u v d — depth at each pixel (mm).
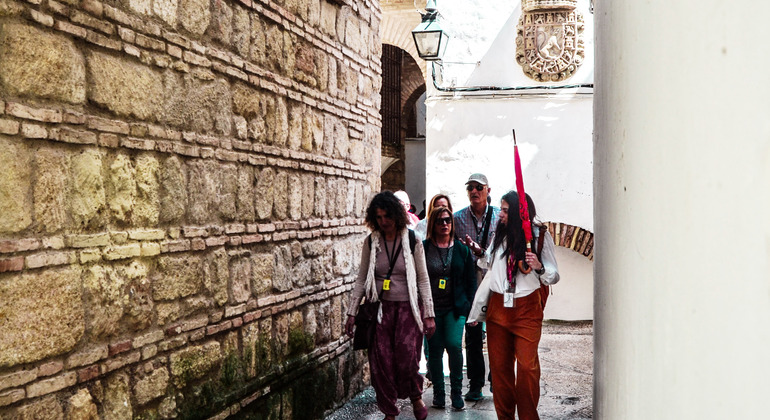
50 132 2996
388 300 5824
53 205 3023
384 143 18453
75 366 3154
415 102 21703
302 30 5762
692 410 972
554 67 11430
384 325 5793
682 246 1036
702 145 958
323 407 6230
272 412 5227
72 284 3127
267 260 5180
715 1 924
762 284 769
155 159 3803
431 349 6594
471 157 11656
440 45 10422
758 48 797
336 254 6605
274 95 5289
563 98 11445
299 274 5758
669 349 1093
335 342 6574
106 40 3369
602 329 2221
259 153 5043
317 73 6094
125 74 3527
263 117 5105
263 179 5113
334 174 6539
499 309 5387
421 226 7570
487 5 11609
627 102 1542
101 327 3334
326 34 6309
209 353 4371
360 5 7191
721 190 889
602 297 2252
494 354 5441
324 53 6262
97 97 3311
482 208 6914
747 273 806
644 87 1324
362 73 7301
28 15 2873
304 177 5855
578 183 11461
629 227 1477
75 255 3158
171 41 3926
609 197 1952
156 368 3801
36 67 2916
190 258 4164
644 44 1333
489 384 7691
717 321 890
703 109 958
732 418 836
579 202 11461
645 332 1271
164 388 3867
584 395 7105
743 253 818
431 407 6641
